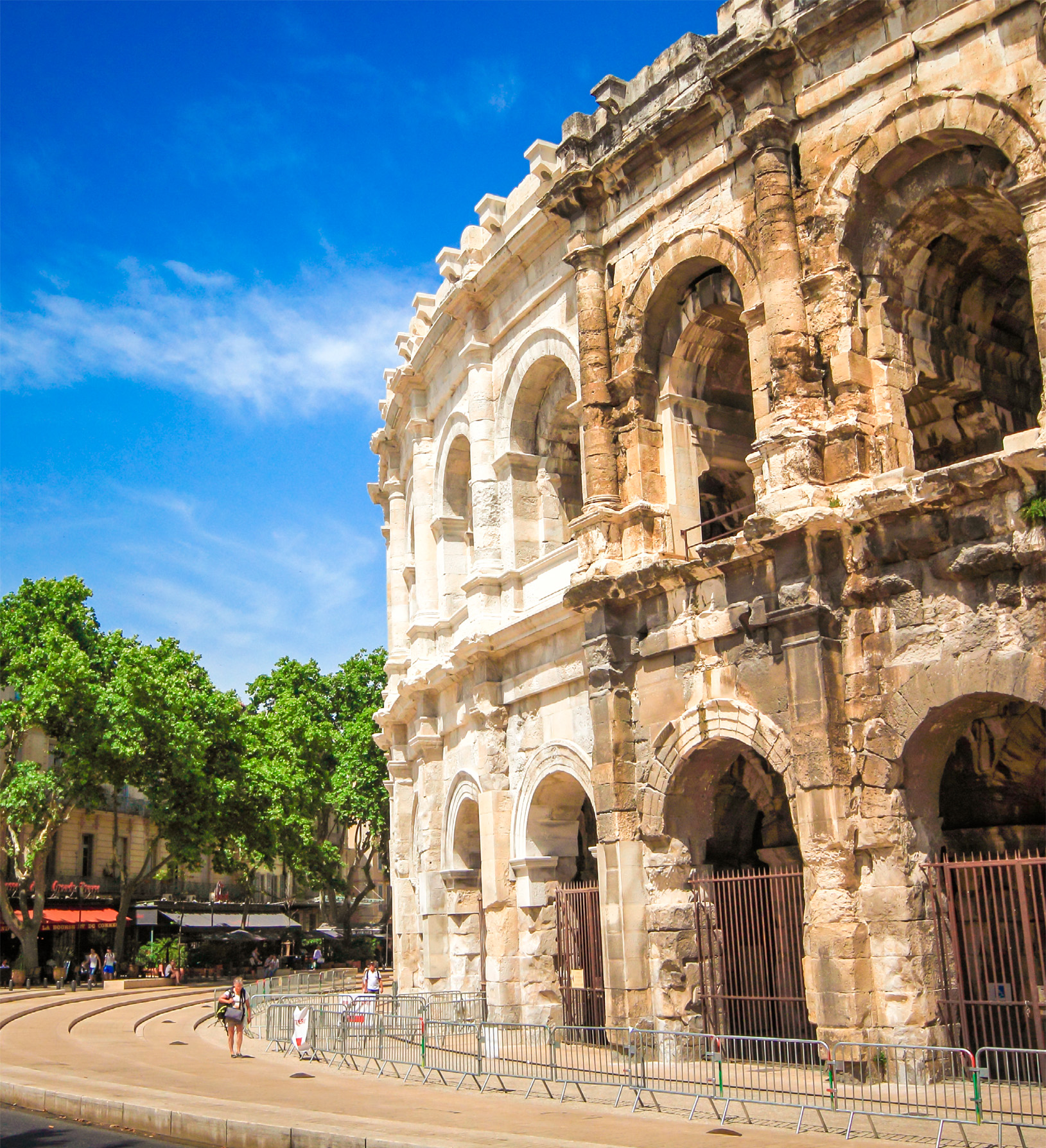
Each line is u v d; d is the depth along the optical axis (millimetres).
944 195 24016
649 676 27156
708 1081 22578
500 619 34156
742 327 29016
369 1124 18922
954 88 22922
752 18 25828
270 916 96625
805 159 25281
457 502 39781
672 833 26641
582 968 30297
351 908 85062
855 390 24031
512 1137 17094
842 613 23281
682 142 28094
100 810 80125
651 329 29141
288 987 50906
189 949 78875
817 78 25203
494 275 35094
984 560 21141
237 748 70000
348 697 84688
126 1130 21156
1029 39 21922
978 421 27484
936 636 21953
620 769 27156
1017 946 22641
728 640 25328
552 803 32031
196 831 65688
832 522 23062
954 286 26109
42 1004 51531
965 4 22859
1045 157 21359
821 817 22453
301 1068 29109
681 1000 25828
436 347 39469
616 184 29656
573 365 32062
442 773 38594
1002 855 24422
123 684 62906
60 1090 23766
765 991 26422
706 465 29078
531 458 34906
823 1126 18344
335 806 77500
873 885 22078
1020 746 24891
